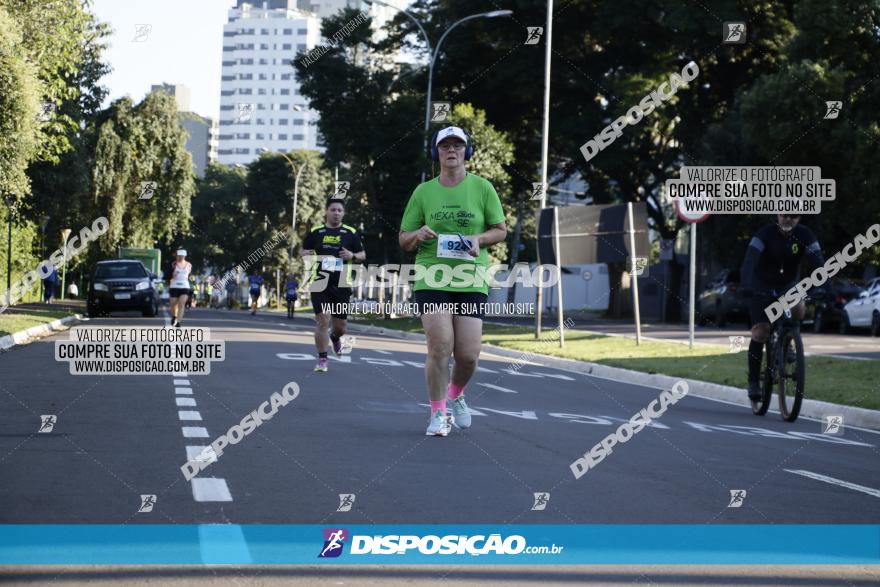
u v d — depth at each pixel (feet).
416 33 175.32
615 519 22.24
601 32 161.68
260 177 346.95
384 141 164.86
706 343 98.73
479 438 34.04
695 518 22.65
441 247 33.17
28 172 154.30
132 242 202.90
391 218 168.04
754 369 47.67
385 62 175.11
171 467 26.94
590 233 95.61
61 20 93.66
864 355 83.10
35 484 24.31
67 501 22.47
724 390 57.62
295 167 341.82
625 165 169.27
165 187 202.90
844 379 58.23
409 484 25.41
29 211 157.89
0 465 26.84
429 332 33.78
